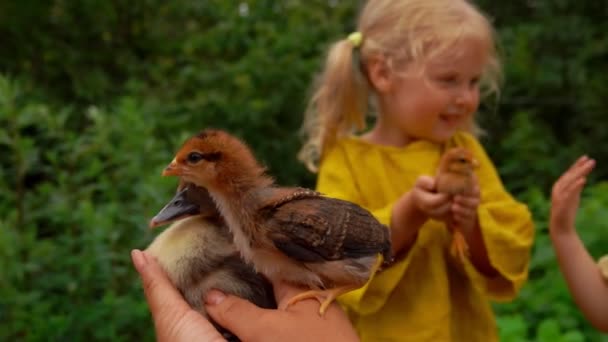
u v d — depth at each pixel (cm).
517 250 96
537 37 241
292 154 212
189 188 77
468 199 91
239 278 77
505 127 235
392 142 102
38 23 247
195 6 264
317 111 107
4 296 117
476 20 98
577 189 94
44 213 131
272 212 75
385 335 94
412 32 98
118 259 124
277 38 228
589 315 94
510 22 274
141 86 222
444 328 95
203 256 77
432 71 97
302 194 76
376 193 99
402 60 99
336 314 76
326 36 229
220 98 212
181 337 75
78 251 129
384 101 102
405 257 94
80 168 145
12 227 129
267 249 75
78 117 226
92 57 251
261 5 244
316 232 75
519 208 100
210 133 77
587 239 131
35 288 123
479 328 98
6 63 239
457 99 97
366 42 102
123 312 119
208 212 77
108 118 149
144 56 266
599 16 244
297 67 216
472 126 108
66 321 118
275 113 214
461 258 94
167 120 201
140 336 124
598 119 218
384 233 79
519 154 202
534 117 229
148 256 79
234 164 75
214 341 75
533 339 124
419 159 99
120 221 128
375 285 92
